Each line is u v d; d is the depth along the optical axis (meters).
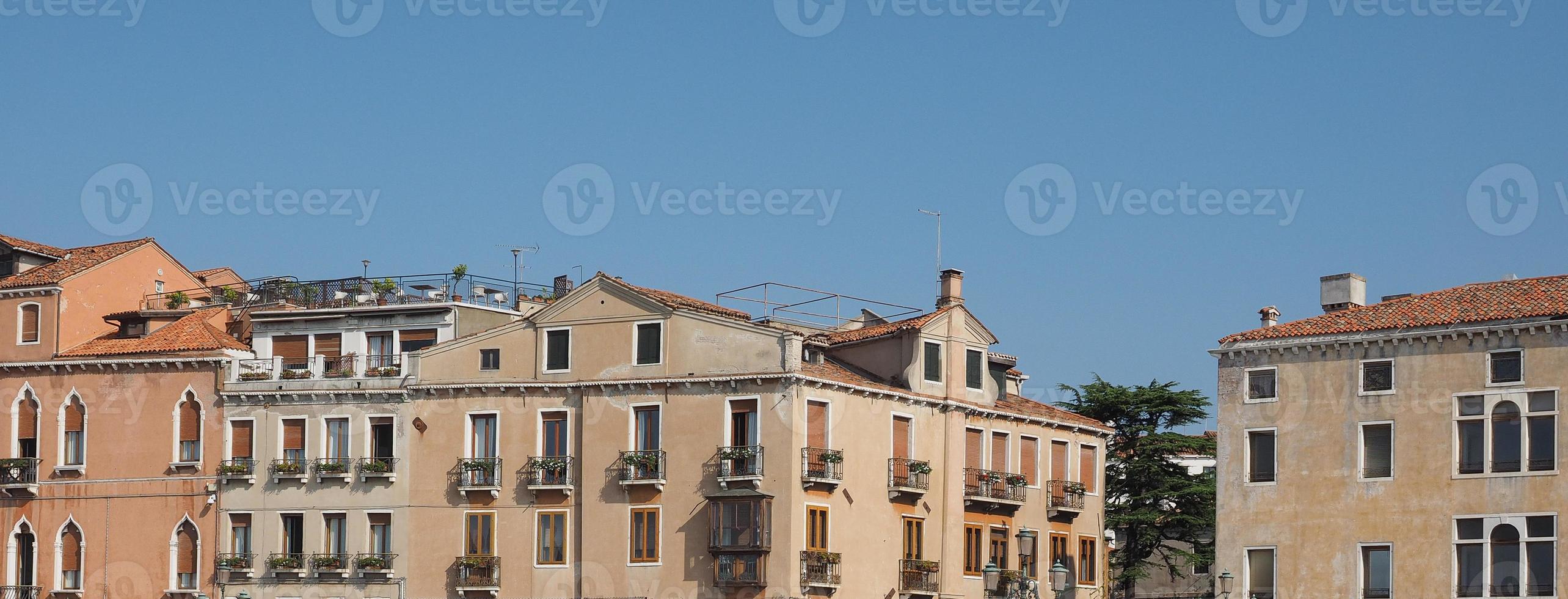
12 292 69.31
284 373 66.19
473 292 67.69
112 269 71.00
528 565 62.28
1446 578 57.38
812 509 60.12
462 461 63.31
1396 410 58.72
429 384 64.00
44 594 67.06
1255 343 60.84
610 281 62.69
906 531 63.25
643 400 61.84
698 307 63.06
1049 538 68.81
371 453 64.69
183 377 66.94
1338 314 61.12
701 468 60.75
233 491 65.69
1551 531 56.38
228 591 65.06
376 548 64.12
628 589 60.94
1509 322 57.31
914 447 63.88
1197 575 78.19
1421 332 58.53
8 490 67.81
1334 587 58.75
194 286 74.44
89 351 68.19
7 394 68.88
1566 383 56.66
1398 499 58.31
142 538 66.38
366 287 68.94
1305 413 59.94
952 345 65.69
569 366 62.88
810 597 59.47
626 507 61.47
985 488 65.81
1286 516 59.72
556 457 62.50
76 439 68.06
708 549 60.06
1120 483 76.81
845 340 66.12
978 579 65.56
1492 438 57.47
